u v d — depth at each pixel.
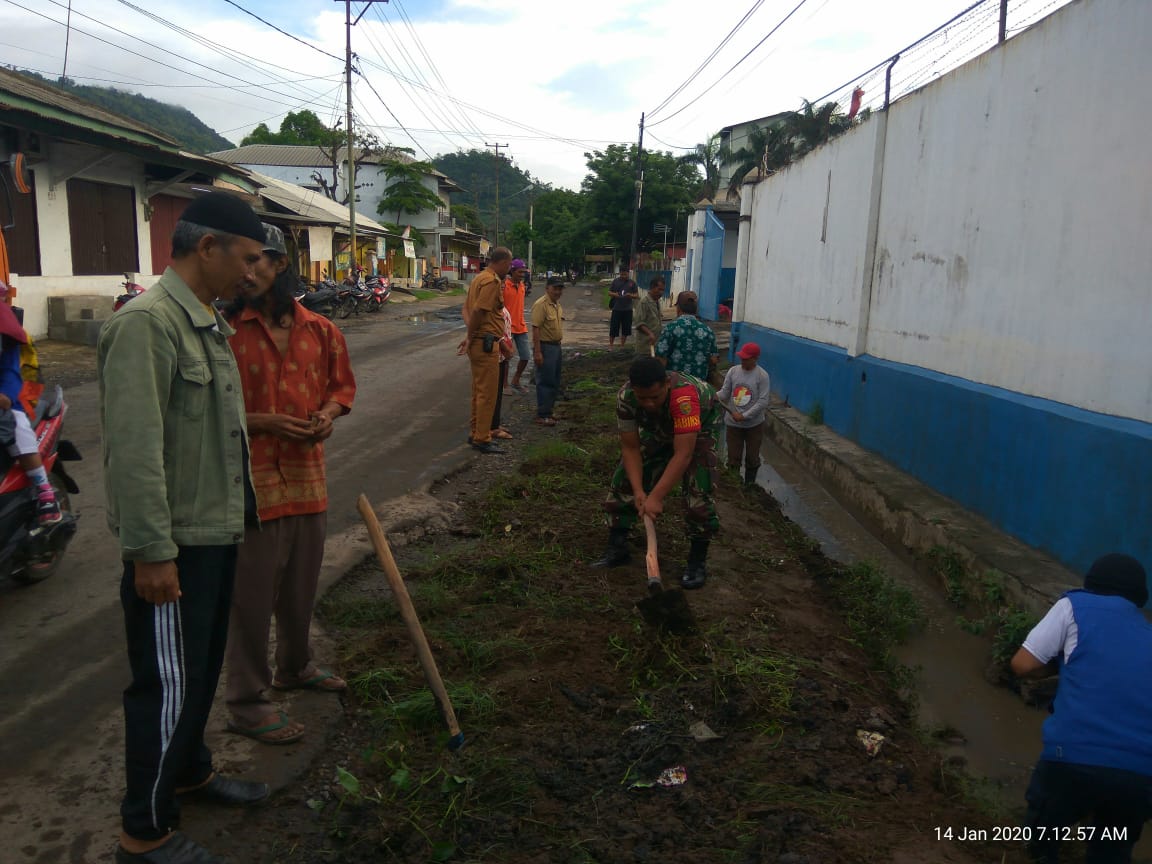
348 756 3.34
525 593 4.92
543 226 84.62
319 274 30.44
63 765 3.17
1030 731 4.16
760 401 7.98
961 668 4.83
